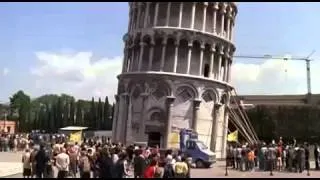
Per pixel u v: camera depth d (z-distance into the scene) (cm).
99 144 4041
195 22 6688
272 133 9506
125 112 6662
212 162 4981
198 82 6475
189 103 6438
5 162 4791
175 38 6531
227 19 7075
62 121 15688
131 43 6912
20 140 7031
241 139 7688
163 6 6688
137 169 2769
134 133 6488
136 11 7031
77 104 16288
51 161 2877
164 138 6281
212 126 6619
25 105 18800
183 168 2336
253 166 4475
